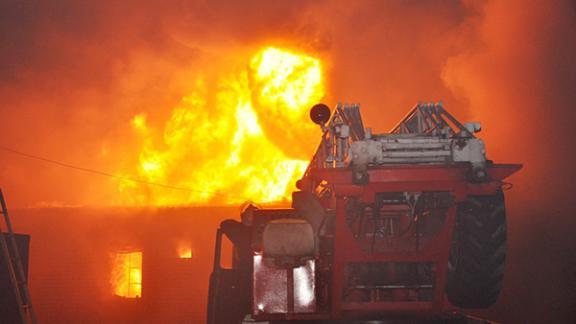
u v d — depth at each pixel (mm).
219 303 6301
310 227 5082
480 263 5113
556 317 13531
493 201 5004
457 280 5285
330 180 4789
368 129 4832
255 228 5980
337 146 5402
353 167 4719
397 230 5867
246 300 6266
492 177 4773
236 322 6250
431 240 4922
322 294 5258
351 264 5250
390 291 5523
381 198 5164
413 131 6223
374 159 4711
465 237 5125
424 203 5125
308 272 5121
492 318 14273
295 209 5438
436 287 4996
